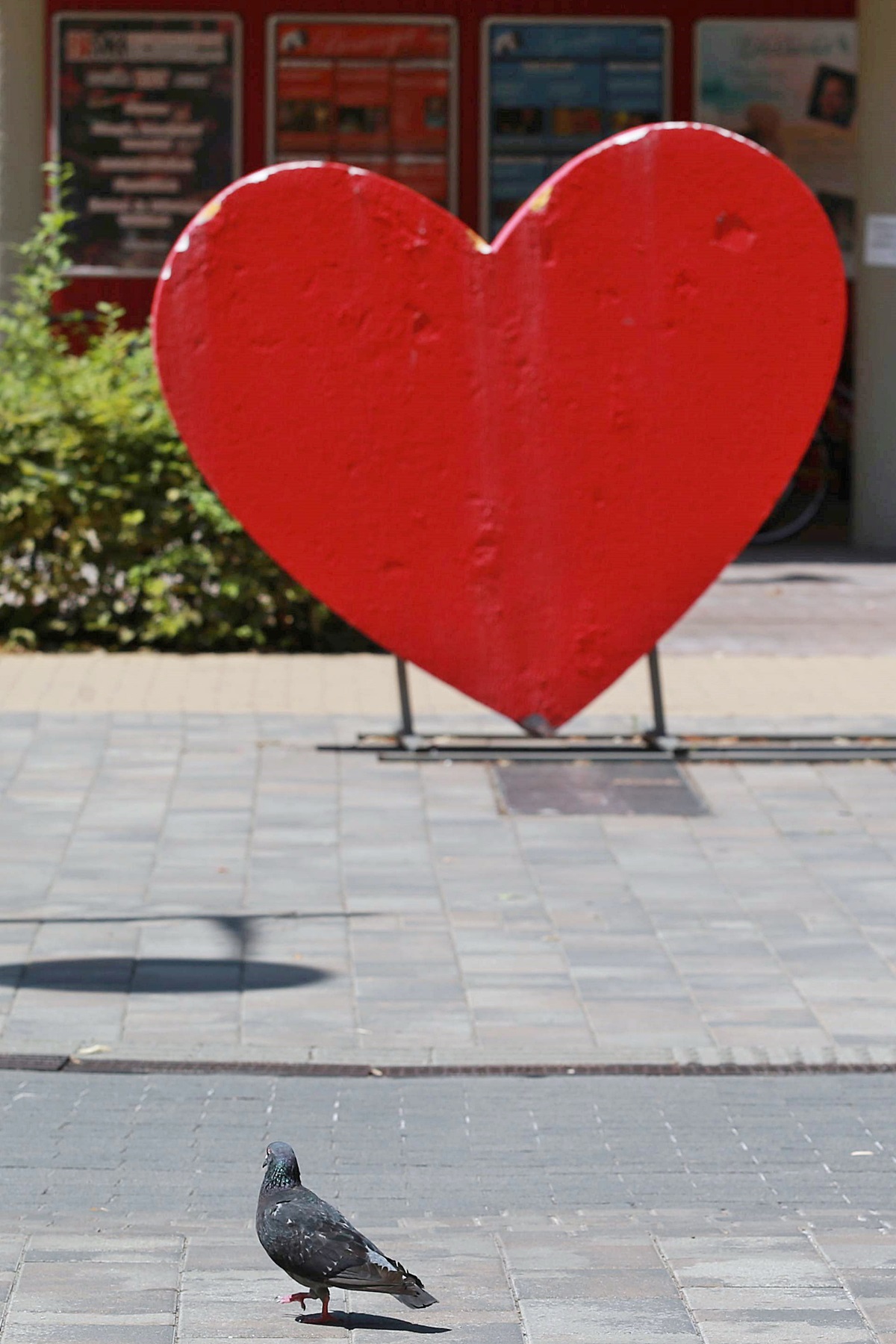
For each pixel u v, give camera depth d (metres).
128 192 27.89
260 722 15.93
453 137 28.00
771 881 12.16
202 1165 7.95
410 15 27.77
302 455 14.43
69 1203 7.46
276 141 27.94
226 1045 9.39
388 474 14.52
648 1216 7.36
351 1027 9.66
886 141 24.73
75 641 19.06
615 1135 8.39
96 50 27.66
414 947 10.86
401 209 14.30
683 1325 5.90
